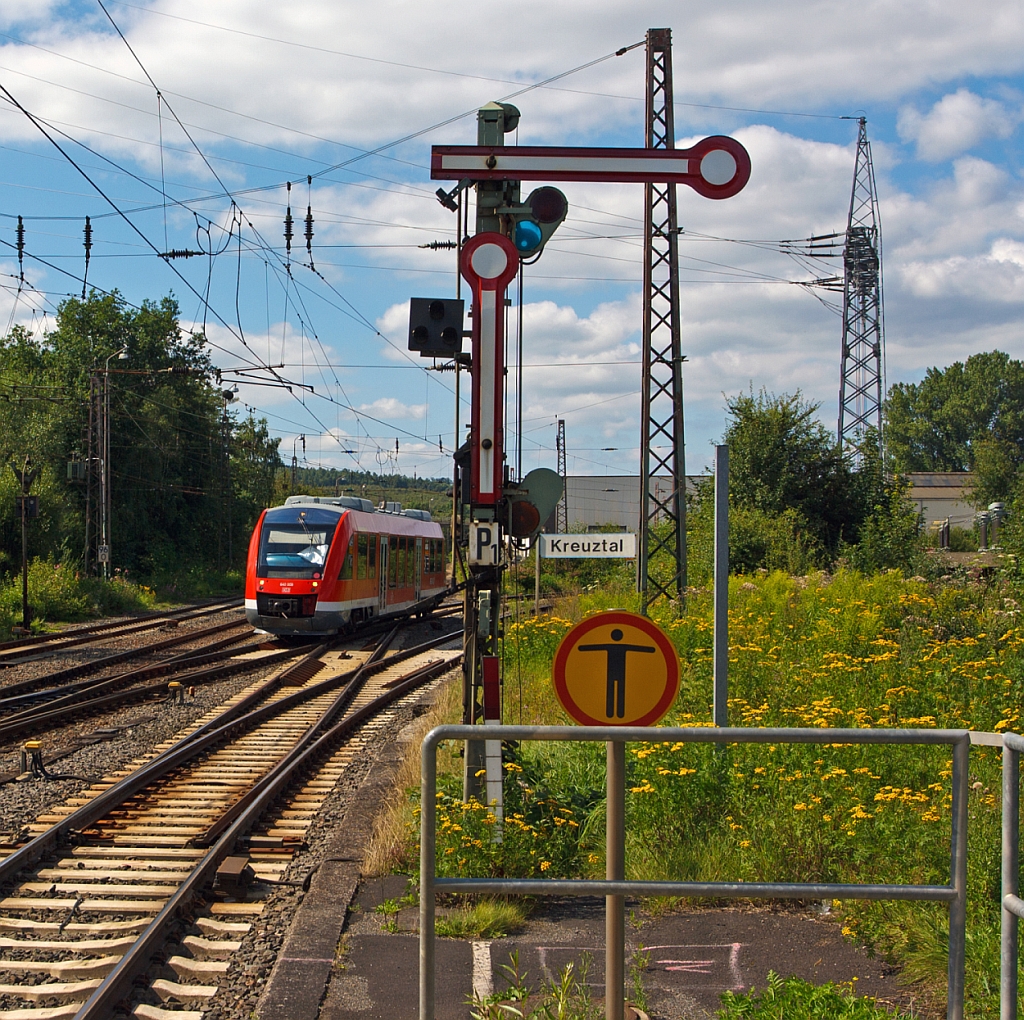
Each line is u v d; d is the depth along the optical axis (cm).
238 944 569
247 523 6297
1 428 4225
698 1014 464
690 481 3672
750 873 607
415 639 2675
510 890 368
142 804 891
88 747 1152
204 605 4062
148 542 4953
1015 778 362
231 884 642
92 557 4281
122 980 511
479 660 789
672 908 588
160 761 1002
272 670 1945
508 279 741
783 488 3556
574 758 871
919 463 8869
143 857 737
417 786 846
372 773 987
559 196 772
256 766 1052
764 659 1152
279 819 844
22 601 2853
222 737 1185
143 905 630
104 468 3850
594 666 441
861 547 2783
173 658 2117
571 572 3500
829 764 683
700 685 1119
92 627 2786
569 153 722
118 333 5112
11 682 1731
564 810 699
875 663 1030
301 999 484
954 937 363
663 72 2056
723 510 811
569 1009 459
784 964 511
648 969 509
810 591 1872
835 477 3634
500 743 738
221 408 5766
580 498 7131
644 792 682
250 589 2414
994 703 898
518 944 541
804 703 973
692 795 691
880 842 599
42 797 912
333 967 518
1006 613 1352
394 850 678
